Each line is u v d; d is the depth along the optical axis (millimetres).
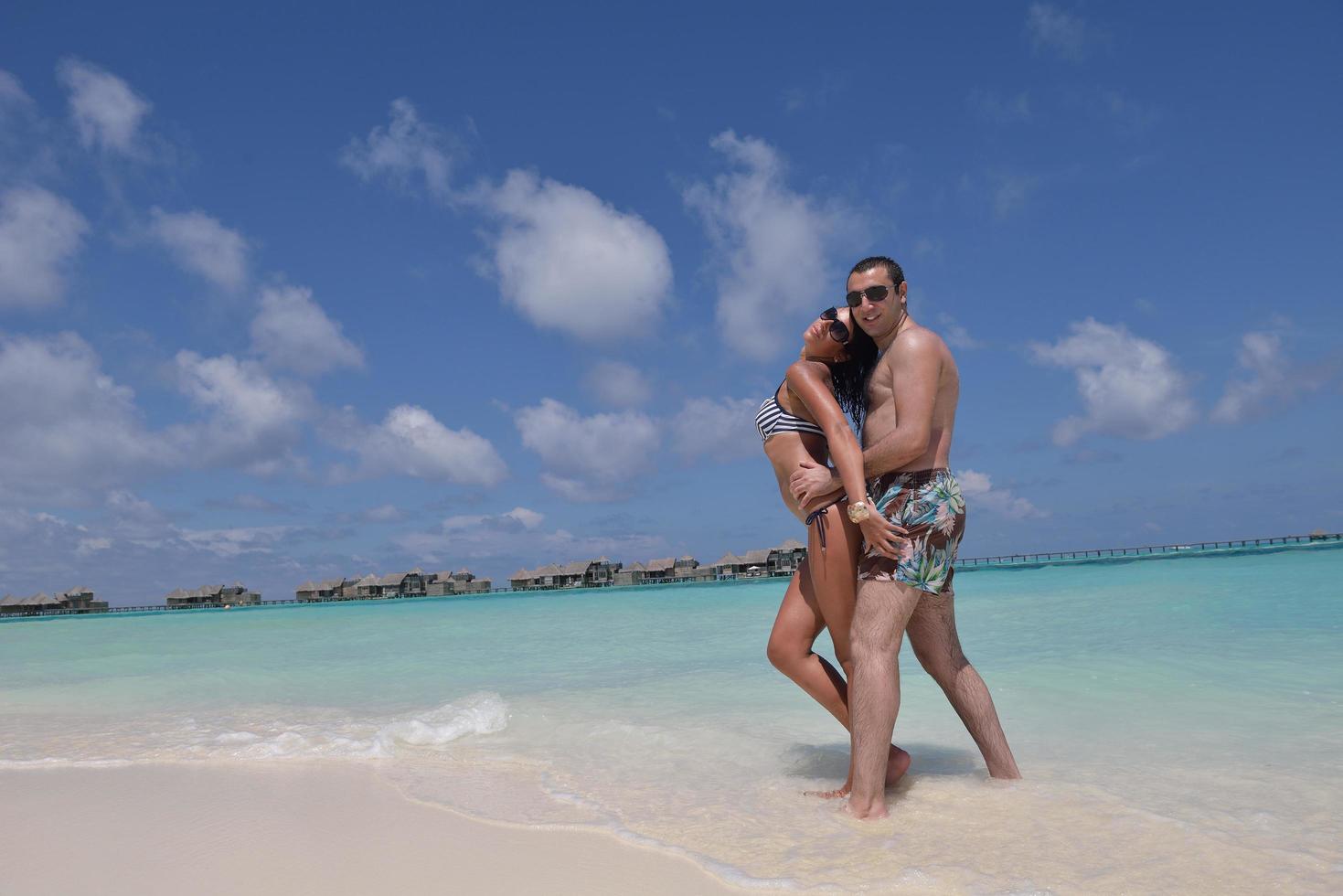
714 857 2721
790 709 5480
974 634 8969
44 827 3301
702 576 58000
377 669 8750
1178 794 3160
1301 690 4992
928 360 3240
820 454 3668
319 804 3555
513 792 3684
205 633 17125
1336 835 2658
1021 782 3406
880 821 3014
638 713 5500
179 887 2590
